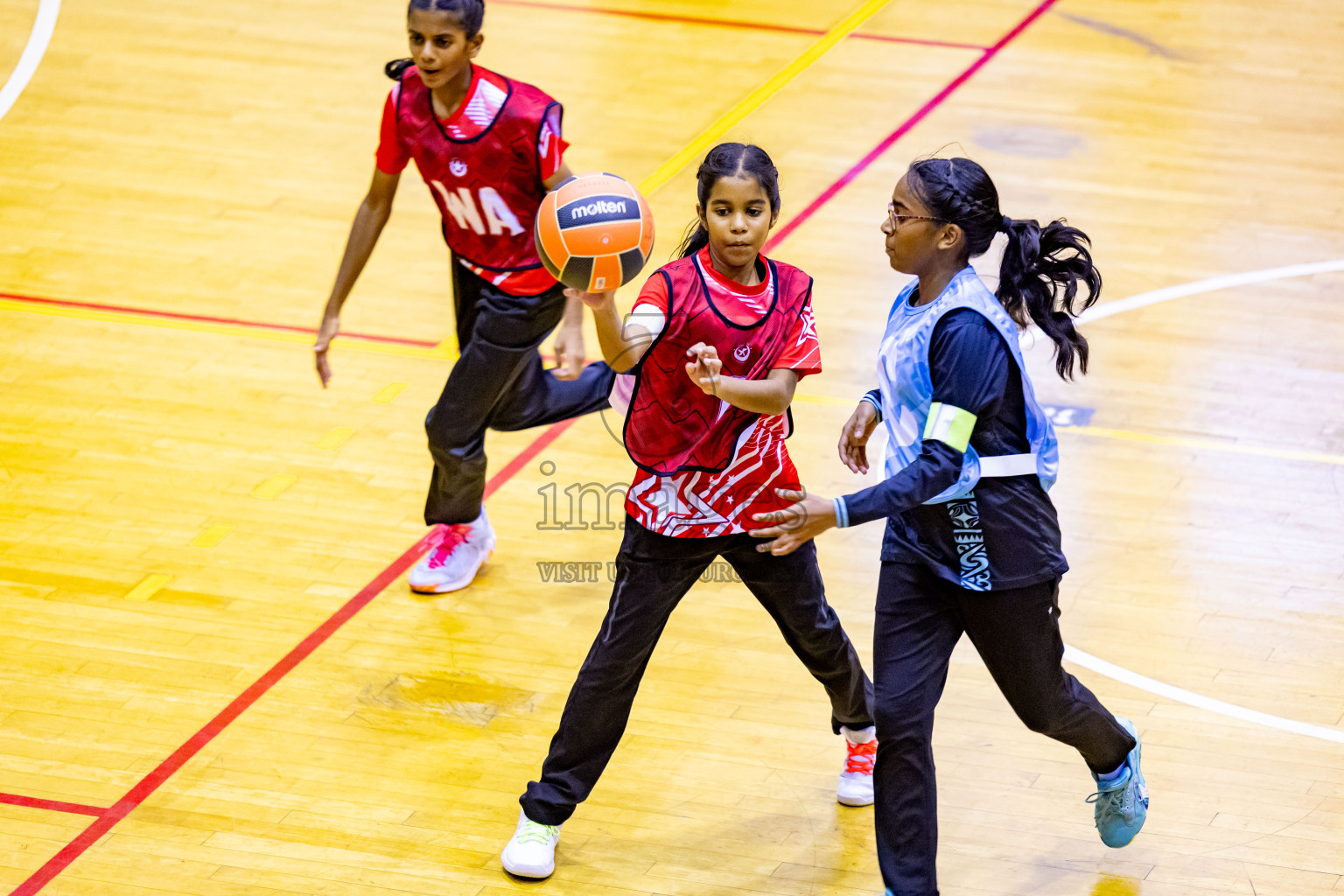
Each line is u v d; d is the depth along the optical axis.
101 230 28.75
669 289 12.59
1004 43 39.28
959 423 11.84
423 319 25.88
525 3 42.38
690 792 15.21
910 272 12.45
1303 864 14.09
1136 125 34.09
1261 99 35.69
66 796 14.93
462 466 18.20
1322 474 21.09
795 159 32.19
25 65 36.72
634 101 35.44
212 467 21.30
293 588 18.69
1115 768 13.66
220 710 16.36
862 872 14.11
